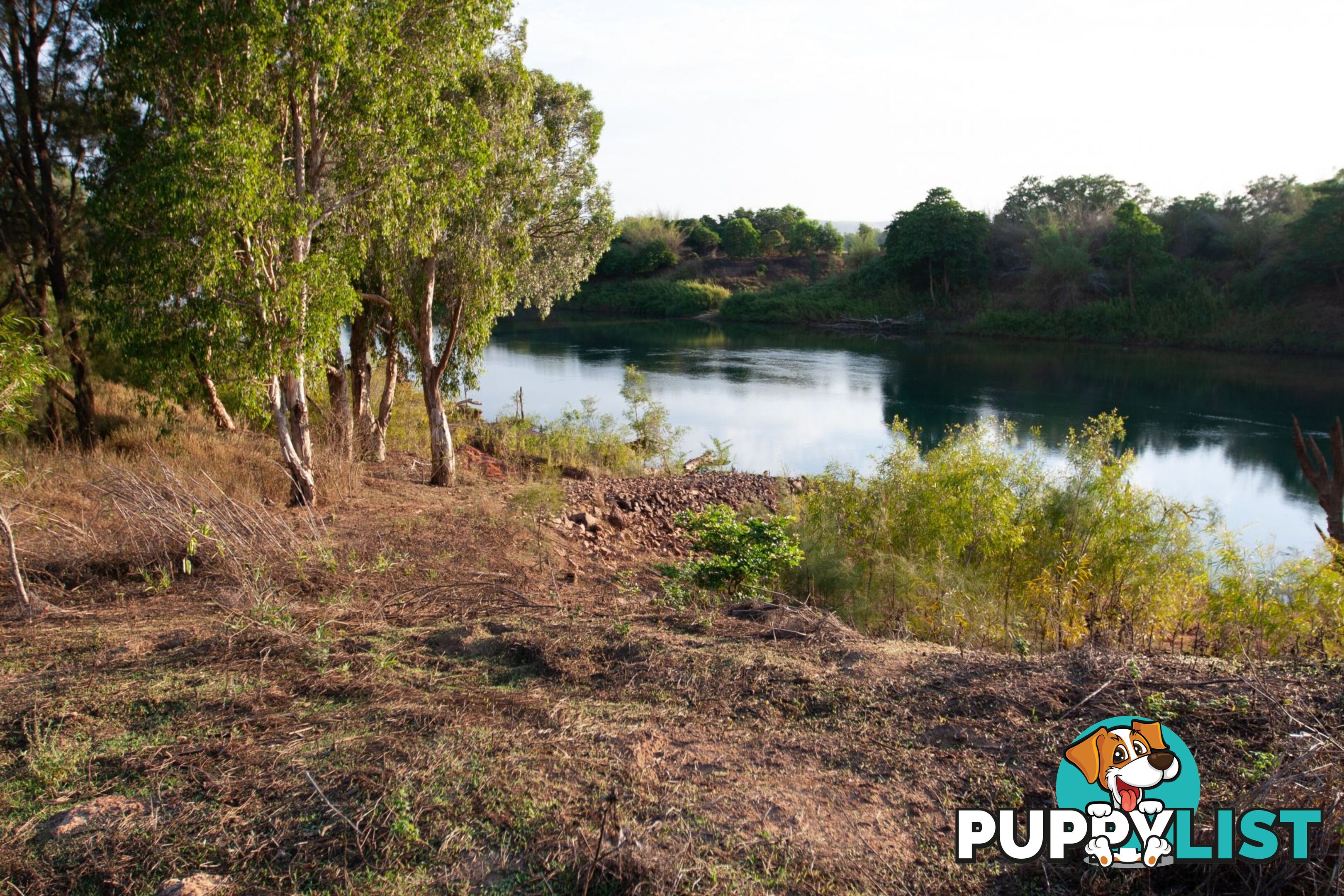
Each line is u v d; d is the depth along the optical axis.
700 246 89.94
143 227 9.04
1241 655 5.75
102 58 11.60
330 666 4.85
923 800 3.37
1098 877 2.94
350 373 14.62
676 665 4.74
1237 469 21.58
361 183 9.91
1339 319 43.91
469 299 12.61
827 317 65.94
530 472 15.26
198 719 4.18
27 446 10.73
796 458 22.95
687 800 3.35
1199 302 48.84
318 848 3.12
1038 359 43.97
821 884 2.89
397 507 10.91
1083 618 7.62
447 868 3.00
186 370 9.36
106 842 3.21
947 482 8.95
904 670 4.60
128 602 6.25
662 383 36.03
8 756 3.87
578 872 2.91
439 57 10.27
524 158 12.59
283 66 9.34
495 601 6.44
